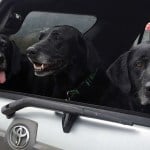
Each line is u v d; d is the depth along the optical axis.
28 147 1.91
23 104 1.93
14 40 2.21
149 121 1.78
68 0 2.09
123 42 1.95
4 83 2.21
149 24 1.90
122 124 1.79
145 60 1.84
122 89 1.90
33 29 2.17
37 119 1.96
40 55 2.06
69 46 2.03
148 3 1.91
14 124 1.95
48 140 1.91
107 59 1.96
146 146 1.73
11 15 2.27
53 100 2.03
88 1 2.04
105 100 1.94
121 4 1.96
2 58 2.20
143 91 1.84
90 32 2.02
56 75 2.04
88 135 1.84
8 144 1.94
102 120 1.83
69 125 1.87
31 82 2.12
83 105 1.95
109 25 1.99
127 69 1.89
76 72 2.01
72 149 1.86
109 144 1.79
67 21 2.09
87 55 2.00
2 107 2.03
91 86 1.97
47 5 2.16
